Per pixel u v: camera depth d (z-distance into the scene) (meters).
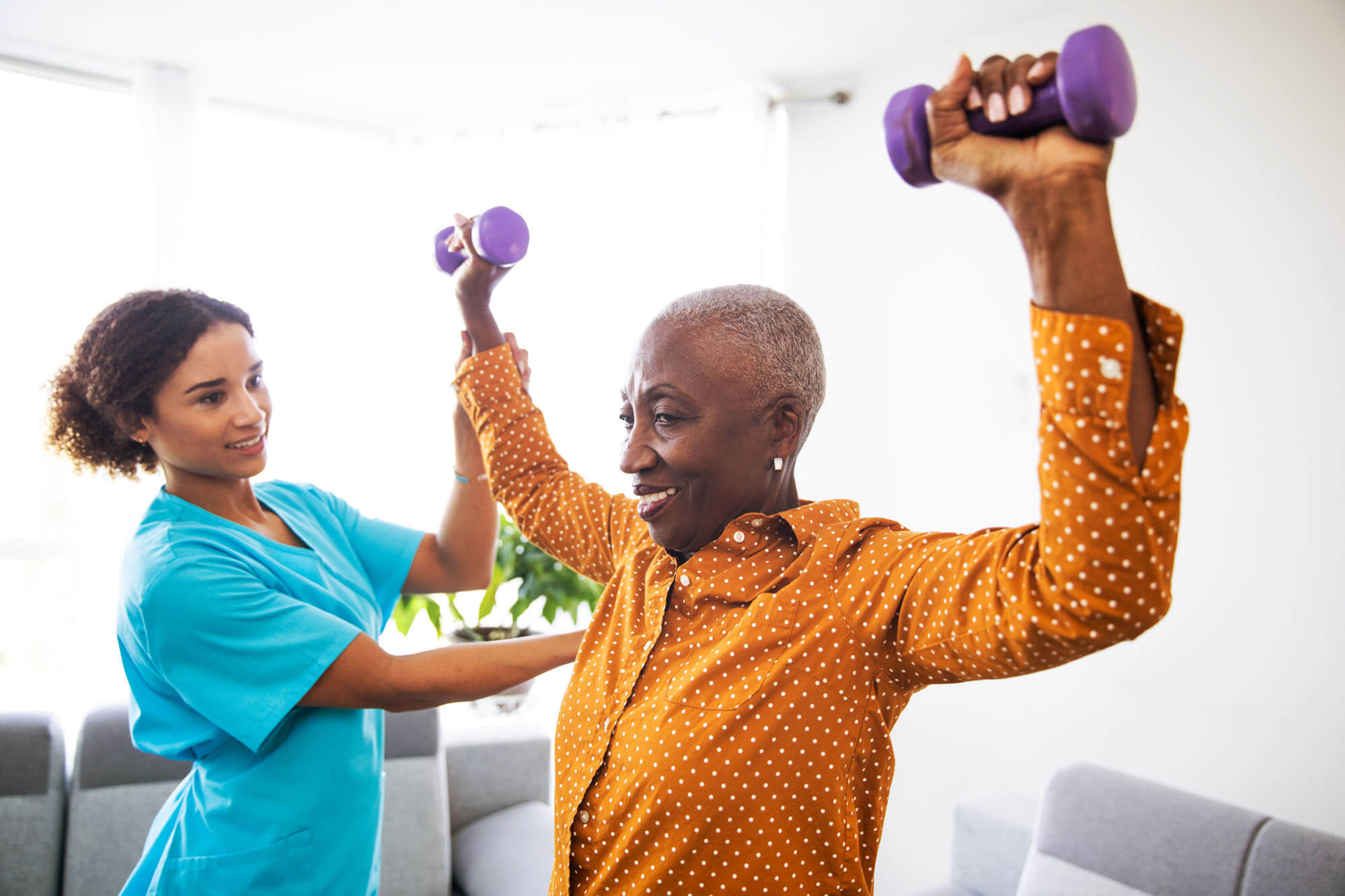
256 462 1.16
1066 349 0.53
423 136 3.76
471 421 1.26
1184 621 2.42
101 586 3.13
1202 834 1.55
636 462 0.80
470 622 3.38
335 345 3.71
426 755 2.09
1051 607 0.57
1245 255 2.31
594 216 3.57
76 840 1.86
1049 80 0.52
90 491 3.12
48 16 2.87
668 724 0.75
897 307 3.16
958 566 0.68
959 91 0.55
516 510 1.18
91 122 3.26
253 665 1.04
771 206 3.39
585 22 2.88
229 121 3.56
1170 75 2.47
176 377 1.10
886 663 0.74
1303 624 2.20
